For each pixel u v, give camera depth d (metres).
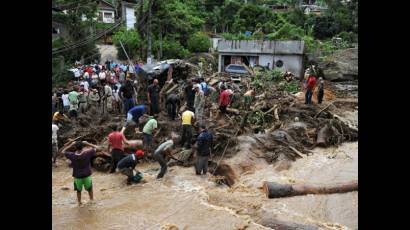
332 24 39.47
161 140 12.92
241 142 11.75
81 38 31.81
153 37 33.72
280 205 8.46
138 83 17.52
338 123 14.41
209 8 45.88
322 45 31.41
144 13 32.75
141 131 13.42
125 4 43.84
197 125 13.31
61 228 7.55
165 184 10.07
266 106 16.34
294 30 36.25
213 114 15.59
